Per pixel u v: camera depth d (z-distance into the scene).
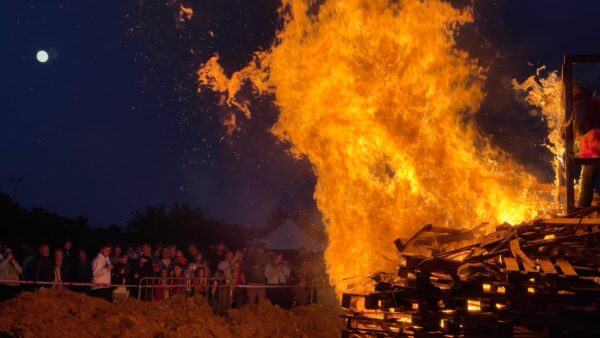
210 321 10.34
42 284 11.24
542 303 5.63
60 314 8.64
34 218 24.97
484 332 5.74
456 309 5.99
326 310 13.00
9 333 7.84
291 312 12.48
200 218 33.88
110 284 11.55
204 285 13.05
